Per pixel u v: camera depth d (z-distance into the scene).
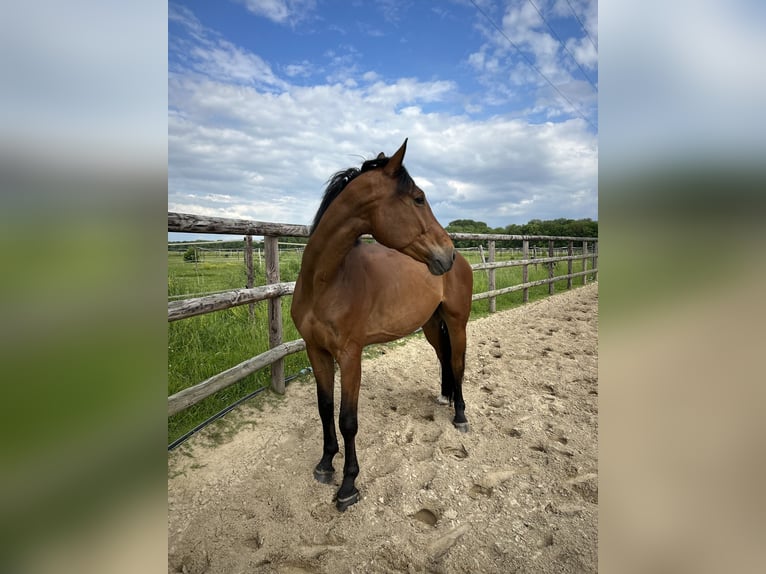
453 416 3.18
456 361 3.01
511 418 3.14
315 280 2.14
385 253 2.62
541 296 9.26
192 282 5.89
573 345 5.23
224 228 2.79
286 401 3.32
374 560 1.80
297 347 3.49
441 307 3.01
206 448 2.62
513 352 4.90
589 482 2.32
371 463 2.53
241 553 1.84
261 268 7.22
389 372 4.16
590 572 1.72
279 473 2.42
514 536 1.93
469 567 1.76
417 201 2.02
